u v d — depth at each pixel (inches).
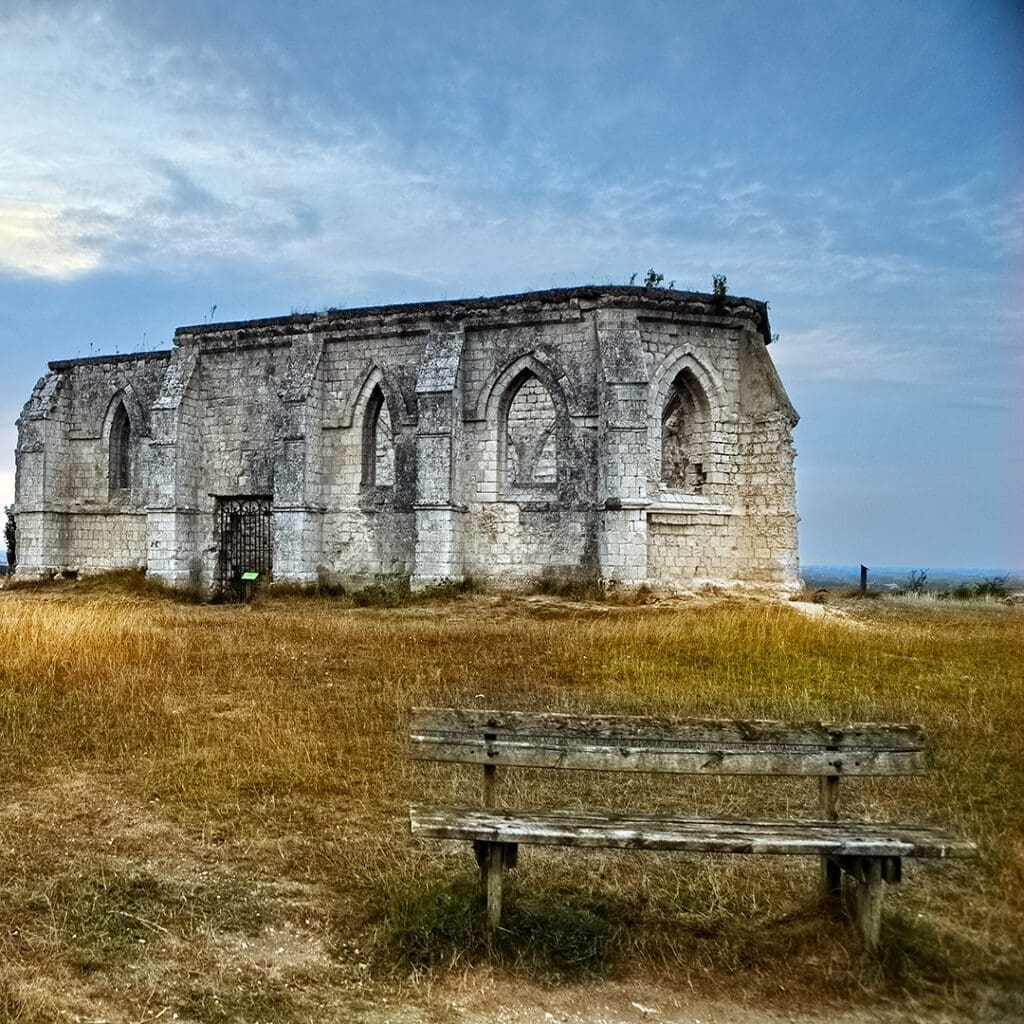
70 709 389.1
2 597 1082.7
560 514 943.0
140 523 1200.8
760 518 946.1
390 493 1024.2
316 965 190.4
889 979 185.2
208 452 1124.5
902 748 218.8
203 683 453.7
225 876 231.9
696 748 219.0
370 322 1031.6
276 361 1096.2
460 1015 173.3
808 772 216.8
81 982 179.9
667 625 675.4
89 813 272.2
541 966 190.4
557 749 217.6
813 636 608.4
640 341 922.7
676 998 181.5
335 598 992.2
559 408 952.3
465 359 990.4
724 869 244.8
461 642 618.8
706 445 962.7
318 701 417.4
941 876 233.5
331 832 261.1
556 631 682.2
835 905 213.8
